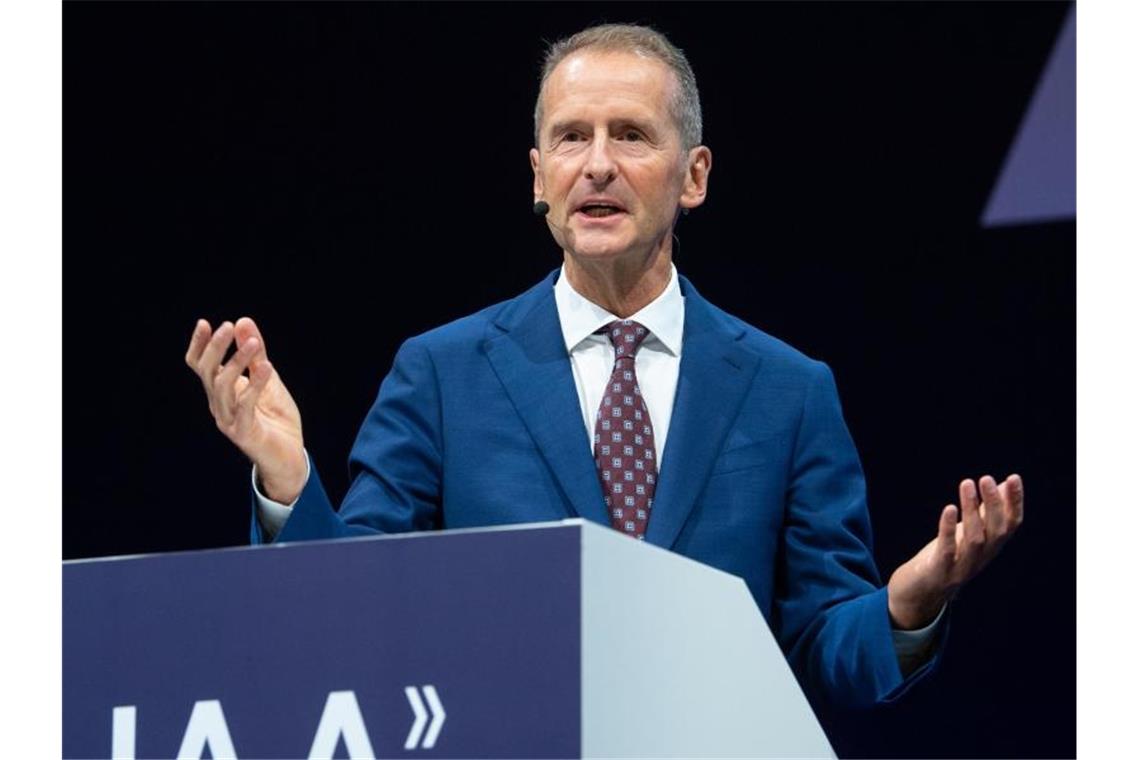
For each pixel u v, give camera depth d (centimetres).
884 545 1120
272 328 1225
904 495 1123
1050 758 1088
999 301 1127
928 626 659
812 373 762
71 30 1264
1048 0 1151
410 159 1225
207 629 504
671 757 486
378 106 1233
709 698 509
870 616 660
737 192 1169
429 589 477
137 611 514
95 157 1257
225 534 1226
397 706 474
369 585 485
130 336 1245
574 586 460
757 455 732
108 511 1231
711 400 737
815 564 725
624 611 474
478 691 465
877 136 1160
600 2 1210
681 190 763
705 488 721
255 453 612
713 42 1185
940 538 618
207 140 1251
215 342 590
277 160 1241
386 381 763
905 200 1150
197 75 1256
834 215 1157
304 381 1212
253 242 1236
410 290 1212
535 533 467
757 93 1177
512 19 1223
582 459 716
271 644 494
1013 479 604
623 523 711
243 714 494
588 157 737
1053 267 1123
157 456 1235
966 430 1121
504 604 467
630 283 752
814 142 1166
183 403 1238
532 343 752
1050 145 1136
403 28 1236
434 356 755
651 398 743
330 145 1236
